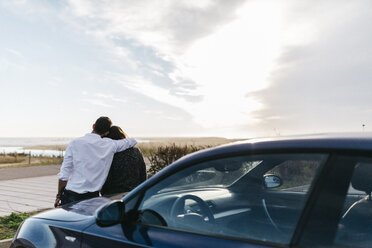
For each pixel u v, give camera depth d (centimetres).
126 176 429
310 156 178
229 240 191
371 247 177
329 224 163
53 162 2448
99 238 235
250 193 211
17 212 756
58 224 272
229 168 214
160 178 233
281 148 190
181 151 953
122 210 238
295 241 171
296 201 181
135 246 213
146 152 1977
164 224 219
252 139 215
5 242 530
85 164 416
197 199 228
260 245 180
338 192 164
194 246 195
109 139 430
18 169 1884
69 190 417
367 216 195
